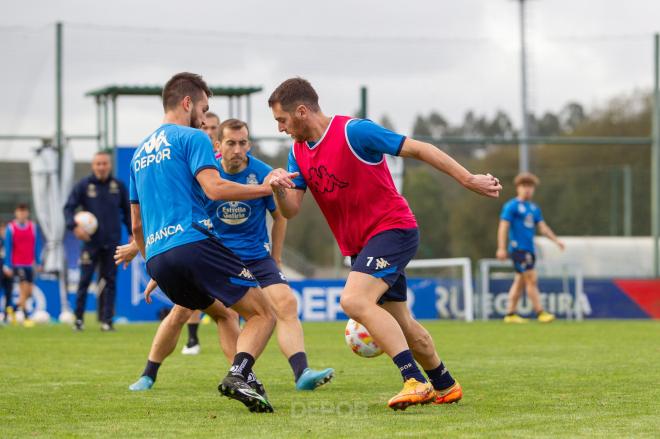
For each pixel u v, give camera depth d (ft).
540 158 281.74
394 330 50.98
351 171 51.98
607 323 152.46
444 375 55.26
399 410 52.54
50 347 100.99
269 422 48.70
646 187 194.80
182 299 52.75
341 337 118.21
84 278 129.49
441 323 153.07
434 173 194.29
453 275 183.32
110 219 128.06
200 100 54.13
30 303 168.45
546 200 203.82
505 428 46.24
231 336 59.00
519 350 96.99
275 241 67.72
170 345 64.39
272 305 64.18
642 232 195.00
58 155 167.73
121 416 51.60
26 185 202.18
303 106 52.08
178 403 56.85
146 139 52.85
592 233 199.21
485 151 245.86
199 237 50.72
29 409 54.49
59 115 167.53
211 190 49.90
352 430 45.73
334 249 188.44
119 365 81.51
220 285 51.37
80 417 51.31
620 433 44.75
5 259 156.25
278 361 84.28
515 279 156.25
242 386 51.55
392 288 53.62
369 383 67.21
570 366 79.51
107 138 168.96
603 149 270.46
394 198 52.85
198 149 50.78
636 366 79.36
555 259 193.36
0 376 72.84
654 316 169.68
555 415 50.72
